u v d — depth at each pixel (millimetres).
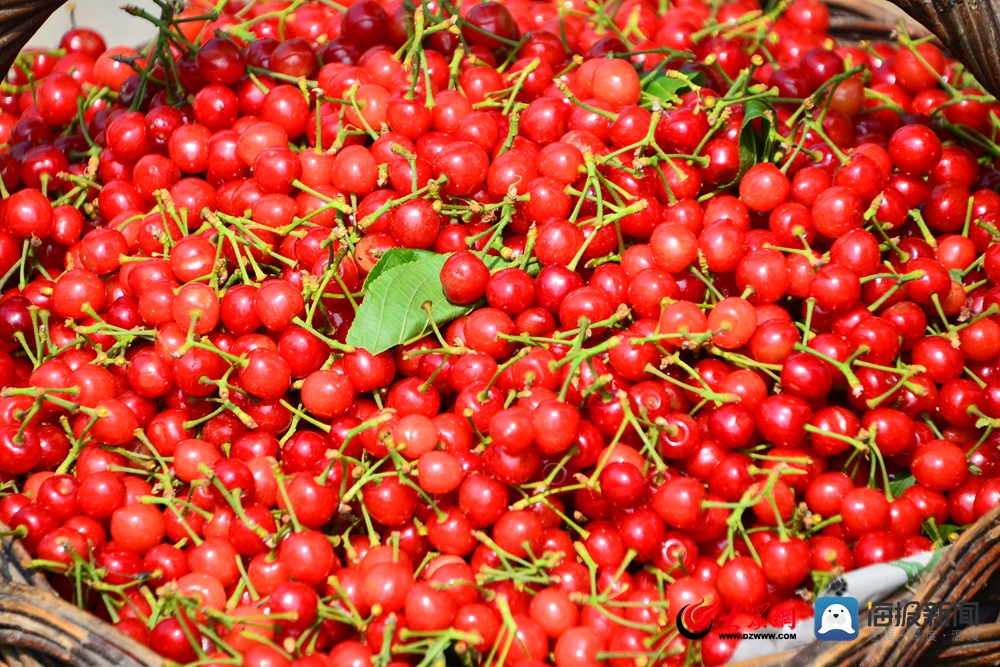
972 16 587
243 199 638
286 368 594
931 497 598
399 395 595
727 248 606
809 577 574
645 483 577
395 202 622
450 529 574
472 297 610
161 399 621
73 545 566
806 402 589
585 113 650
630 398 586
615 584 568
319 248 619
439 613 547
